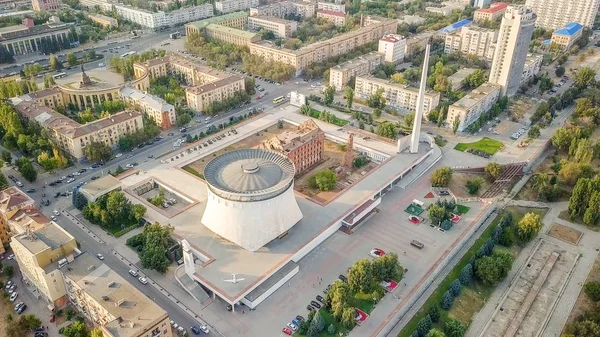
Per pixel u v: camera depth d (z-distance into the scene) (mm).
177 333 191625
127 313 173875
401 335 194375
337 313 195000
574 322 199500
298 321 197125
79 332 184125
